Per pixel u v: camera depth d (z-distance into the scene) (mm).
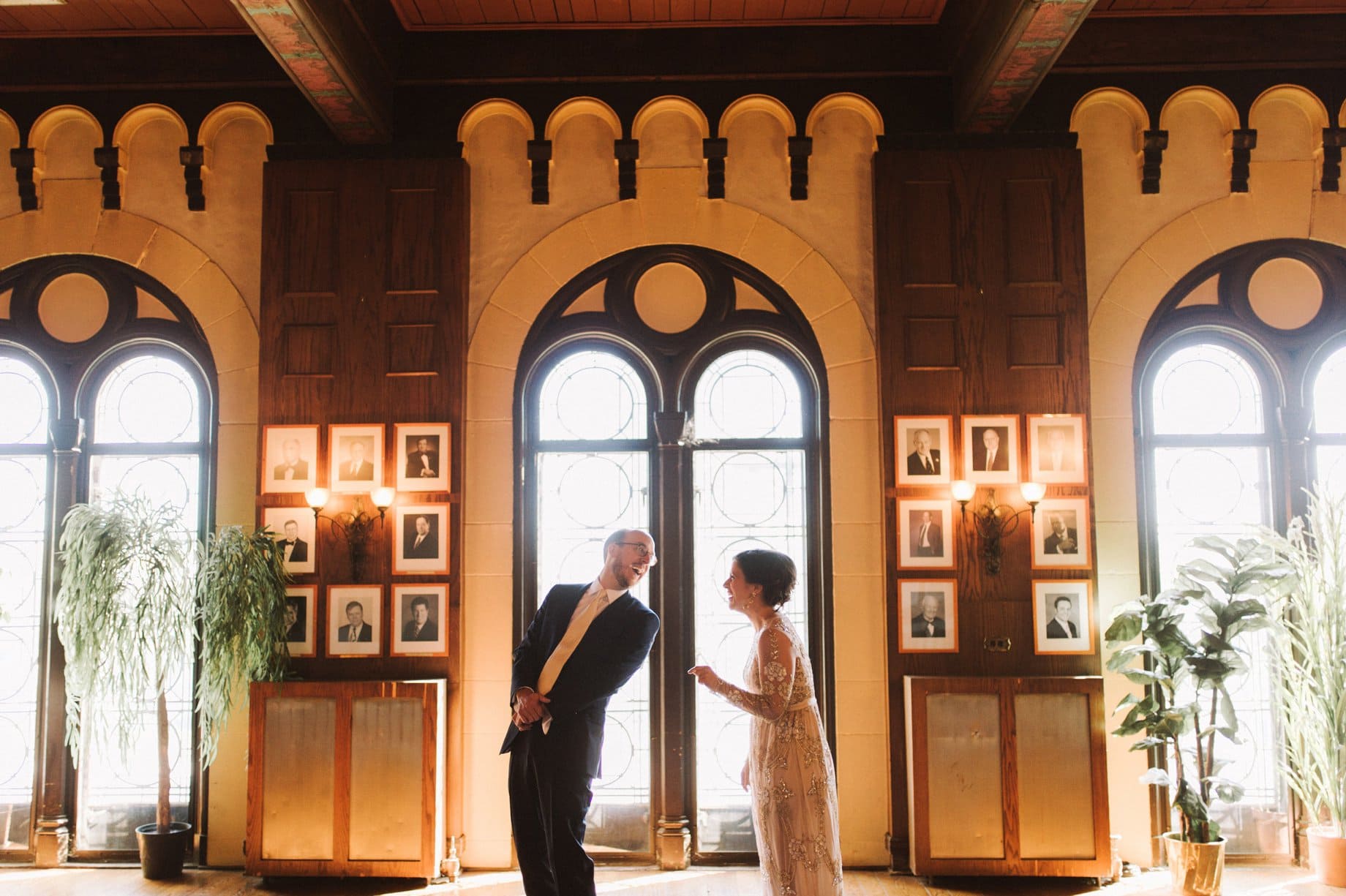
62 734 6109
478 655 6074
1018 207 6180
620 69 6414
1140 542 6184
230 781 6008
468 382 6273
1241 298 6273
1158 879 5660
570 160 6430
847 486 6172
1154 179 6293
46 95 6438
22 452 6406
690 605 6227
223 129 6477
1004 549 5969
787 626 3514
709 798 6113
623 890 5531
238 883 5652
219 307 6367
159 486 6398
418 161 6250
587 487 6367
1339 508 5660
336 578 6012
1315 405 6277
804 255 6348
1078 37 6344
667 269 6418
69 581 5602
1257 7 6277
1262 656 6102
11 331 6395
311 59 5406
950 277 6148
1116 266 6301
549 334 6371
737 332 6367
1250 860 5949
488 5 6207
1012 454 6027
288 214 6242
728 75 6402
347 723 5602
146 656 5645
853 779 5969
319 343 6164
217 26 6375
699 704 6184
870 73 6395
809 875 3381
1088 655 5867
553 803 4137
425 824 5547
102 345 6395
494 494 6203
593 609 4297
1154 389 6359
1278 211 6293
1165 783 5438
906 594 5945
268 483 6070
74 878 5762
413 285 6195
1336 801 5539
